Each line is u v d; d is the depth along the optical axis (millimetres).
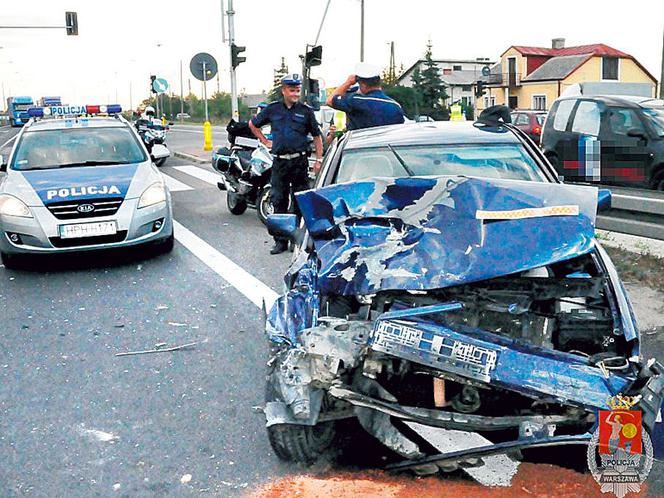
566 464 3840
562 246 3607
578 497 3547
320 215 4184
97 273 8414
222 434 4445
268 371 3828
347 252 3883
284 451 3910
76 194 8320
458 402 3564
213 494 3785
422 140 5590
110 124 10156
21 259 8547
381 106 7645
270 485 3842
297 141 8820
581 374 3254
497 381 3283
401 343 3416
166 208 8812
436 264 3693
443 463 3588
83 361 5727
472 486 3701
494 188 3963
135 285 7852
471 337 3389
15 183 8633
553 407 3475
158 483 3924
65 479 4004
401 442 3744
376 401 3451
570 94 12500
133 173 8930
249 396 4980
